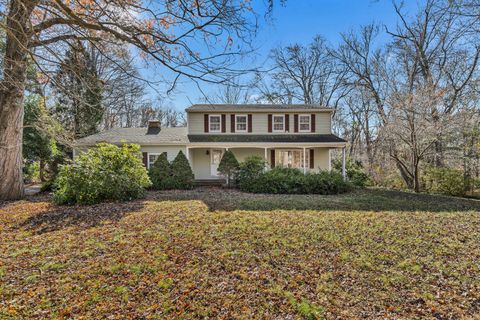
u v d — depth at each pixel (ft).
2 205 27.04
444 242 15.90
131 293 10.50
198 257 13.83
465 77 45.60
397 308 9.53
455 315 9.09
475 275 11.84
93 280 11.48
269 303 9.84
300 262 13.25
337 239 16.46
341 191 38.88
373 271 12.32
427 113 40.24
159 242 15.99
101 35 18.08
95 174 27.91
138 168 32.19
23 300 10.02
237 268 12.62
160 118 106.32
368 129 71.15
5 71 19.38
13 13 15.92
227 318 8.99
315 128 53.52
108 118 80.38
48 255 14.16
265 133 53.26
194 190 41.22
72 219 21.29
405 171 49.67
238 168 43.45
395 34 54.03
